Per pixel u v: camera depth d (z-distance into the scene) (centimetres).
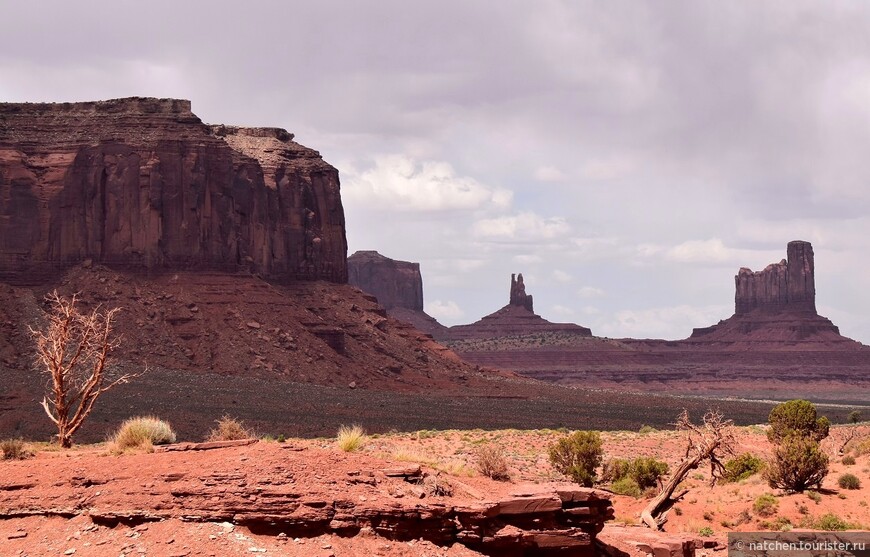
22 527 2591
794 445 5603
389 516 2609
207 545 2450
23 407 12638
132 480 2680
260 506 2555
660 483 5731
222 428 3559
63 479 2725
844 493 5416
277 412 14050
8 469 2816
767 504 5191
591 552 2861
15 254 18538
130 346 17250
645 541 3303
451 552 2628
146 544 2472
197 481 2642
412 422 14000
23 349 16150
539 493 2875
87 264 18762
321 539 2538
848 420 18700
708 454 4816
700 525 4984
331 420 13662
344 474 2734
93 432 10625
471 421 14538
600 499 2950
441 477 2931
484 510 2714
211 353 17825
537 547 2784
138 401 13512
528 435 10338
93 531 2542
